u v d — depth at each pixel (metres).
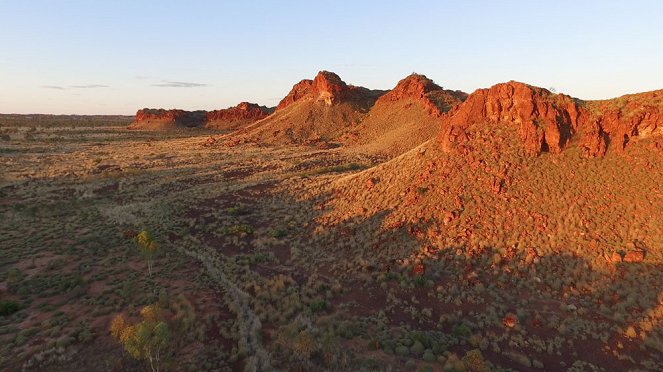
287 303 31.27
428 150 53.75
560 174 40.91
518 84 48.66
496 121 50.00
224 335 26.75
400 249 38.62
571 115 44.34
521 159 43.91
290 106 183.50
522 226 37.12
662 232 32.59
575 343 26.14
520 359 24.81
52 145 132.88
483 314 29.23
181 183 76.44
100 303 30.62
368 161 92.50
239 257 41.69
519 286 31.59
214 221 53.56
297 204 56.94
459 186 43.88
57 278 34.91
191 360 23.84
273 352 24.66
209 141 149.38
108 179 80.25
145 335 21.86
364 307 31.27
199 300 31.92
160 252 42.22
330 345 25.27
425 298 31.88
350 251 40.75
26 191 67.62
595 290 30.12
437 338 26.92
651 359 24.39
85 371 22.52
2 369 22.30
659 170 37.66
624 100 43.66
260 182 72.06
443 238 38.31
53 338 25.30
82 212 58.16
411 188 47.03
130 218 55.25
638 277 30.00
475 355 22.94
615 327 26.89
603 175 39.34
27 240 44.94
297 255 41.44
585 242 33.94
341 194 55.50
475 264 34.72
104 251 42.78
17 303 29.56
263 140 145.75
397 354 25.09
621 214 35.41
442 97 132.12
